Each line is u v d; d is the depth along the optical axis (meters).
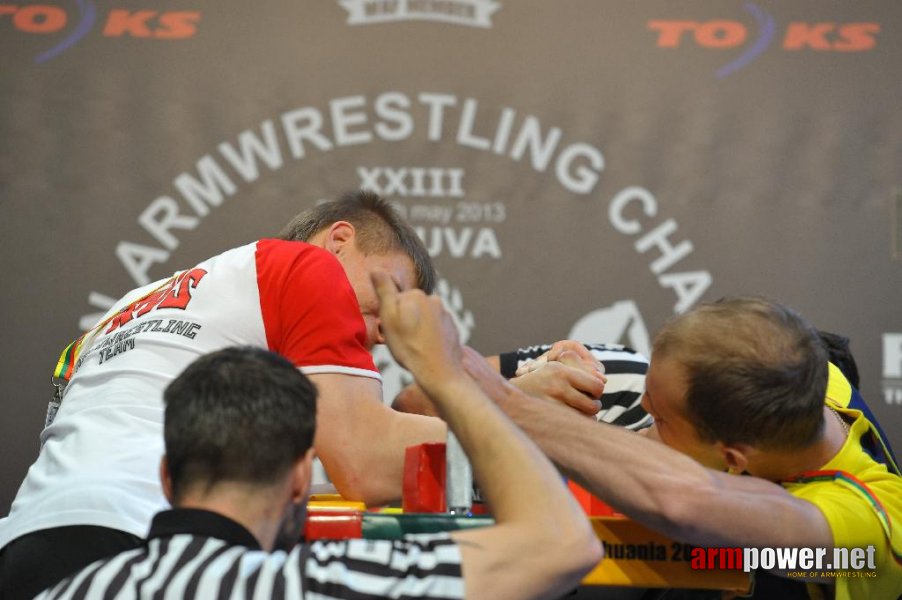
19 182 4.06
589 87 4.17
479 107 4.16
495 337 4.09
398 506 1.89
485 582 1.23
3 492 3.94
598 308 4.11
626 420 2.67
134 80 4.12
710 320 1.58
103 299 4.05
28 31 4.12
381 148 4.15
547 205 4.14
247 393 1.26
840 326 4.09
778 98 4.16
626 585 1.49
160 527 1.24
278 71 4.15
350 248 2.23
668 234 4.13
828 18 4.18
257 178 4.12
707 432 1.57
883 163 4.14
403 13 4.19
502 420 1.36
